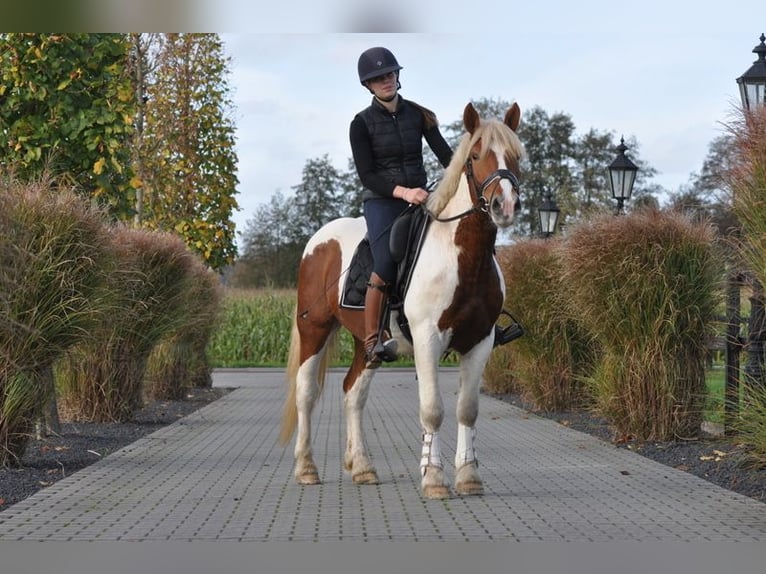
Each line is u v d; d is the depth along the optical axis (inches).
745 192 328.5
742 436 360.5
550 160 2332.7
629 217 451.2
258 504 315.3
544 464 402.6
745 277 387.5
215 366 1298.0
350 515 296.4
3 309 373.4
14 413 380.2
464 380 327.0
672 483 349.7
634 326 445.1
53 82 532.1
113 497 327.0
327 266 368.2
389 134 340.8
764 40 500.4
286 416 371.2
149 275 547.2
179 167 1093.1
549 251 583.8
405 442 490.0
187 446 470.6
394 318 334.6
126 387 560.7
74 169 554.9
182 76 1103.6
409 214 329.7
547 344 603.8
